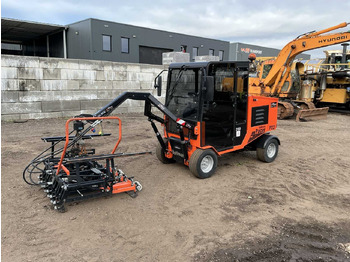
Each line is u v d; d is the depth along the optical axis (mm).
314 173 5945
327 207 4457
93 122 4375
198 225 3824
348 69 13539
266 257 3209
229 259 3148
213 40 26609
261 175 5734
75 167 4402
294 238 3600
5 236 3426
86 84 11258
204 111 5051
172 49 23641
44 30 20359
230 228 3775
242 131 5828
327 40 10992
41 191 4637
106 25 19359
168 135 5758
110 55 19906
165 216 4027
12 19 17141
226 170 5945
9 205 4160
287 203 4551
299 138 9172
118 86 12211
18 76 9578
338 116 14273
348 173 6008
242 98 5695
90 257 3123
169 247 3336
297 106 12977
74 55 20141
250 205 4445
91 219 3873
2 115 9484
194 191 4859
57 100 10586
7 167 5641
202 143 5160
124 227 3715
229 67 5312
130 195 4578
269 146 6496
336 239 3607
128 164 6082
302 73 13844
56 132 8461
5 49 26406
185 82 5305
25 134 8133
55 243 3340
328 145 8383
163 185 5070
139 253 3215
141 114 12641
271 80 12766
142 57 22109
